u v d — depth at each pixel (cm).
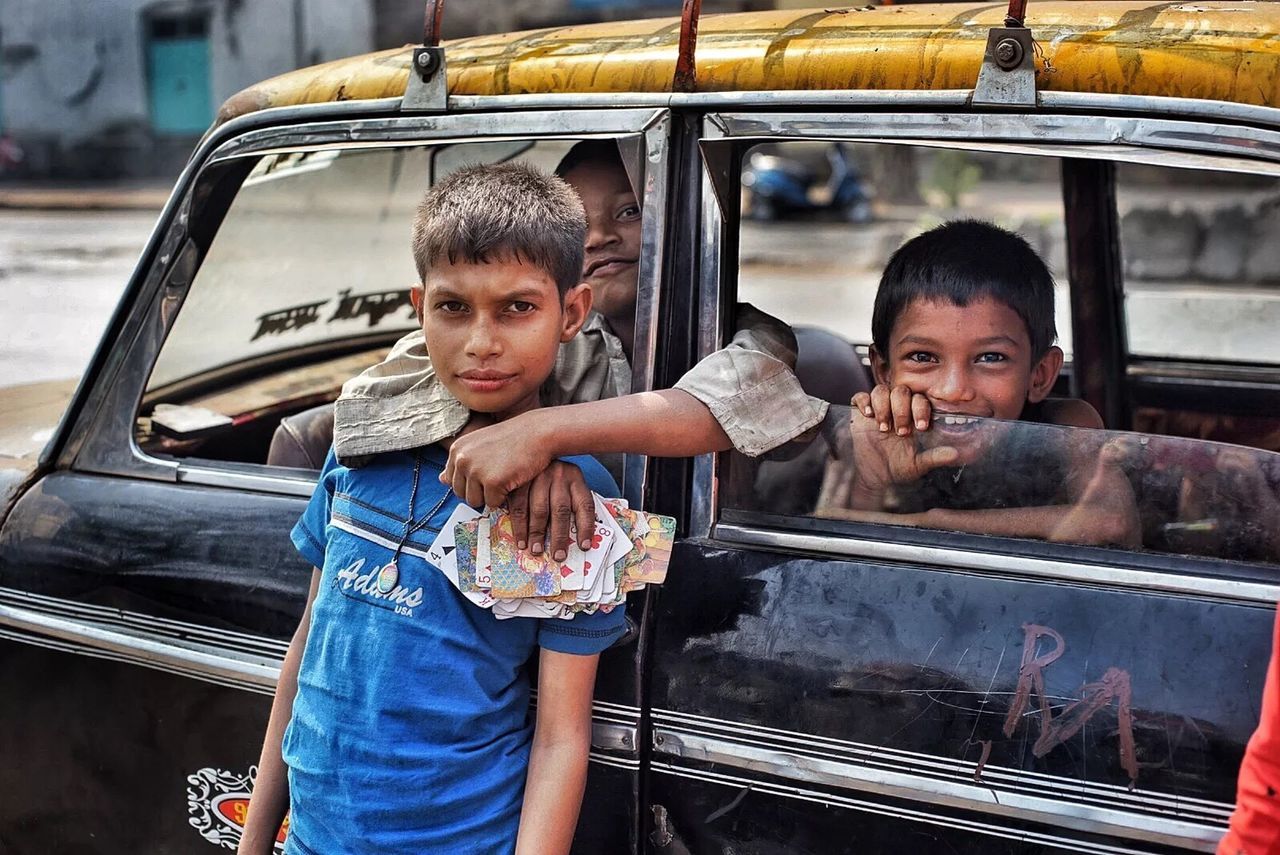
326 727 147
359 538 150
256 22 2080
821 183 1420
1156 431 271
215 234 199
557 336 146
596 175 187
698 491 160
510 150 199
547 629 146
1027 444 150
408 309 255
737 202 164
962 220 233
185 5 2128
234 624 179
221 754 183
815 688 148
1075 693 139
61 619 192
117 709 190
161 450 203
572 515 143
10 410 247
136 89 2175
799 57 155
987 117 148
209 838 187
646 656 155
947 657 144
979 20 156
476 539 144
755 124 156
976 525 151
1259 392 264
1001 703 141
